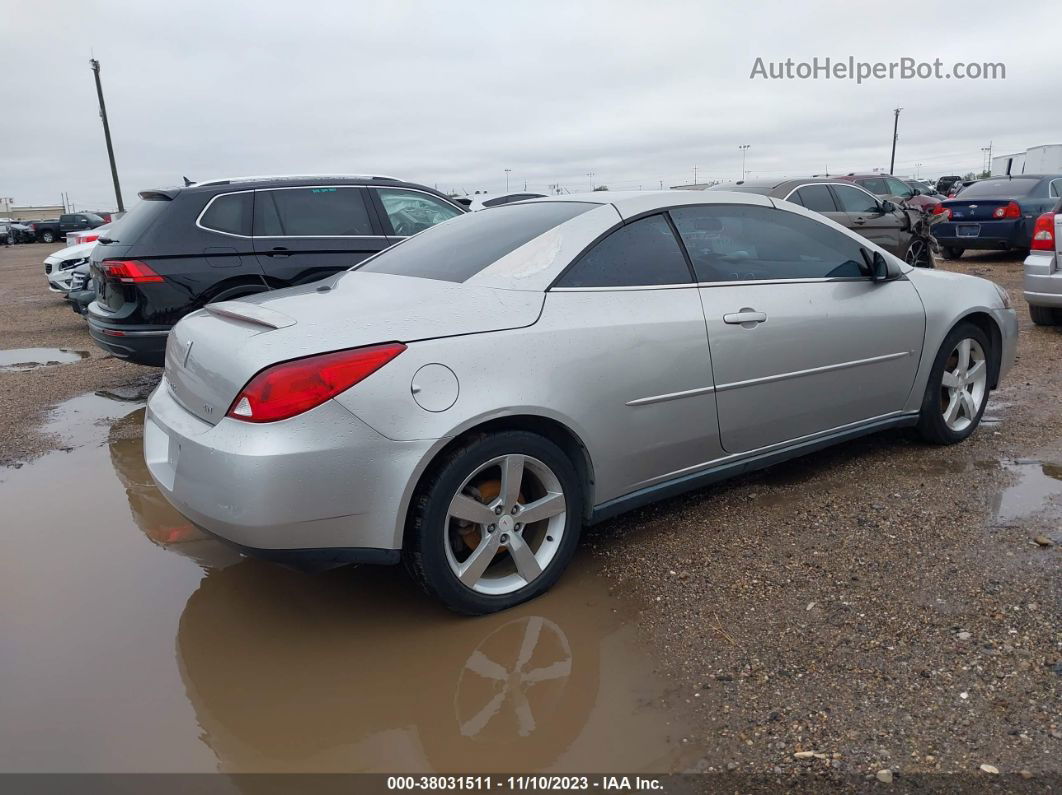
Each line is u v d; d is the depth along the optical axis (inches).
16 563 137.6
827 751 85.8
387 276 135.6
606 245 129.0
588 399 119.4
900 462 169.2
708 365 132.9
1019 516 139.0
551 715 95.0
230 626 117.0
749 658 103.3
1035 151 1147.9
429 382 105.8
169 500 114.3
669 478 134.6
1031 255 298.0
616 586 123.8
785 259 150.3
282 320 109.4
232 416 102.7
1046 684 94.0
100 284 237.0
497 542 115.0
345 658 108.2
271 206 246.1
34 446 201.2
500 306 116.3
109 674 105.7
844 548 131.0
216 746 91.8
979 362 180.5
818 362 148.3
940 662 99.5
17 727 95.4
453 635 112.4
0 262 1088.8
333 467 100.7
